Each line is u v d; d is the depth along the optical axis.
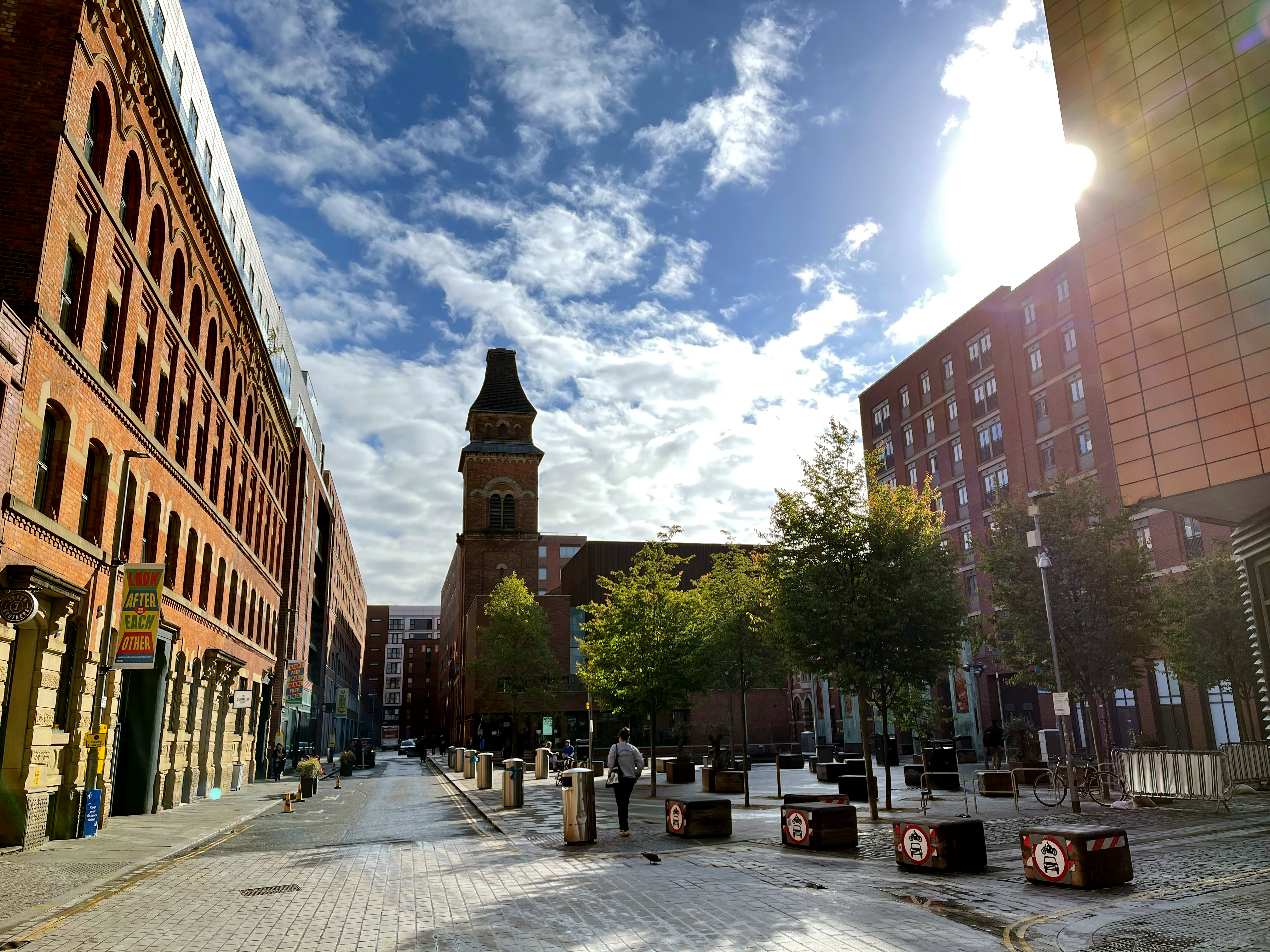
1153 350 19.05
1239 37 18.27
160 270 21.44
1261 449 16.97
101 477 17.88
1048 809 17.77
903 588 16.77
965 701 46.62
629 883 9.83
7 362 13.07
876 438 59.81
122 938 7.70
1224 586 25.59
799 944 6.84
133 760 21.55
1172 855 11.02
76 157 15.50
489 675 58.41
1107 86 20.78
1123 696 37.41
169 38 24.22
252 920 8.42
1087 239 20.77
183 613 23.98
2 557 13.19
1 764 14.41
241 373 32.69
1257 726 28.53
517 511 77.06
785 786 27.53
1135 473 19.14
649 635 26.42
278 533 44.50
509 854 12.80
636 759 14.93
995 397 47.28
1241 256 17.70
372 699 155.12
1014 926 7.32
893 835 12.66
